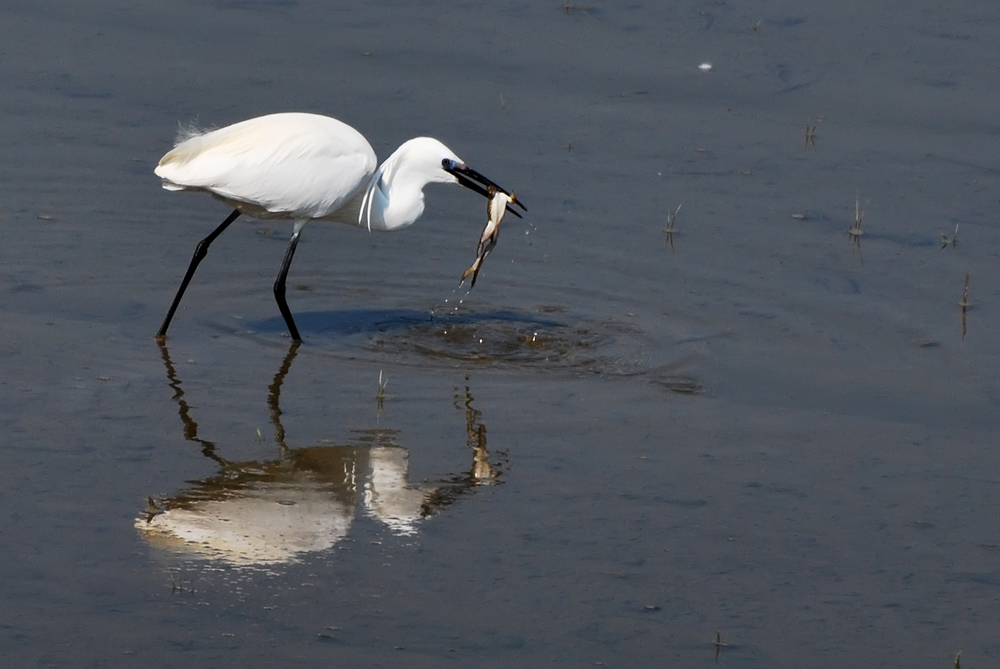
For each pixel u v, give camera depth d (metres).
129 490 9.70
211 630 7.98
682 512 9.77
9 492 9.55
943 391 12.16
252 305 13.94
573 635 8.12
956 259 15.09
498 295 14.39
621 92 19.20
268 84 18.98
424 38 20.66
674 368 12.59
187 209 16.39
